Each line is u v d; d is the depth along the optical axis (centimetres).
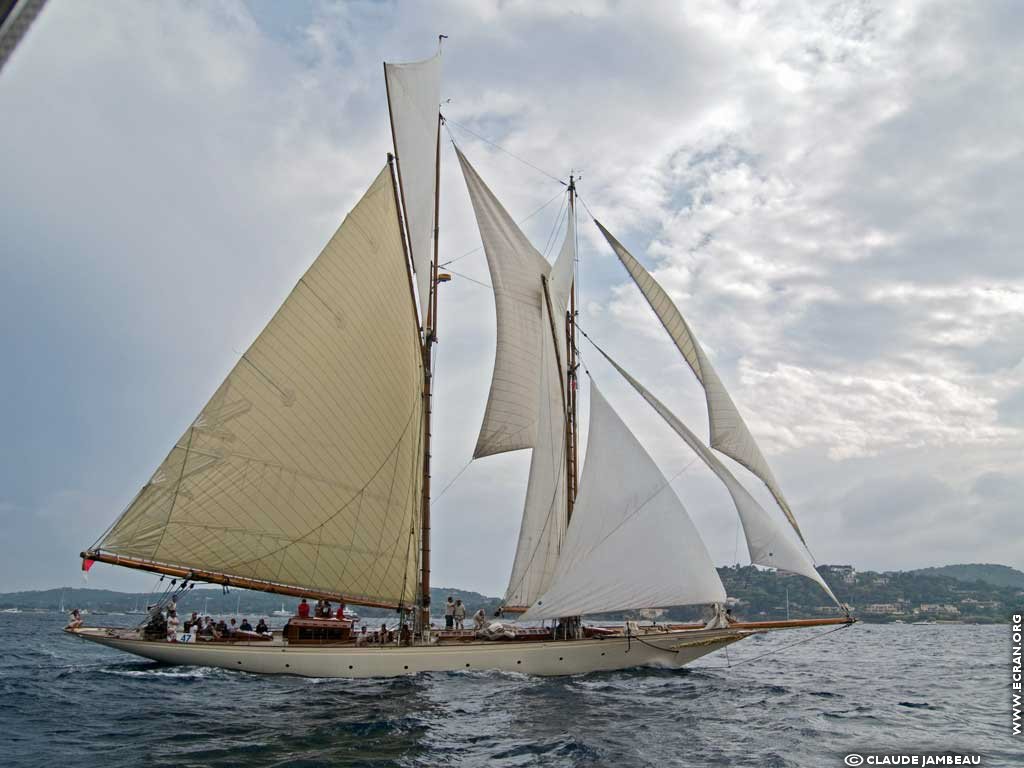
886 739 1925
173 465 2508
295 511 2720
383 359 3003
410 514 3070
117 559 2423
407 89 3225
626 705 2328
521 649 2858
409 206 3212
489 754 1659
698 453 3148
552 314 3425
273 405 2669
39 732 1733
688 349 3212
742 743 1838
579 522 2912
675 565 2861
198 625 2752
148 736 1712
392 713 2042
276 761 1518
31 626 8081
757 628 3105
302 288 2723
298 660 2619
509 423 3453
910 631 10669
